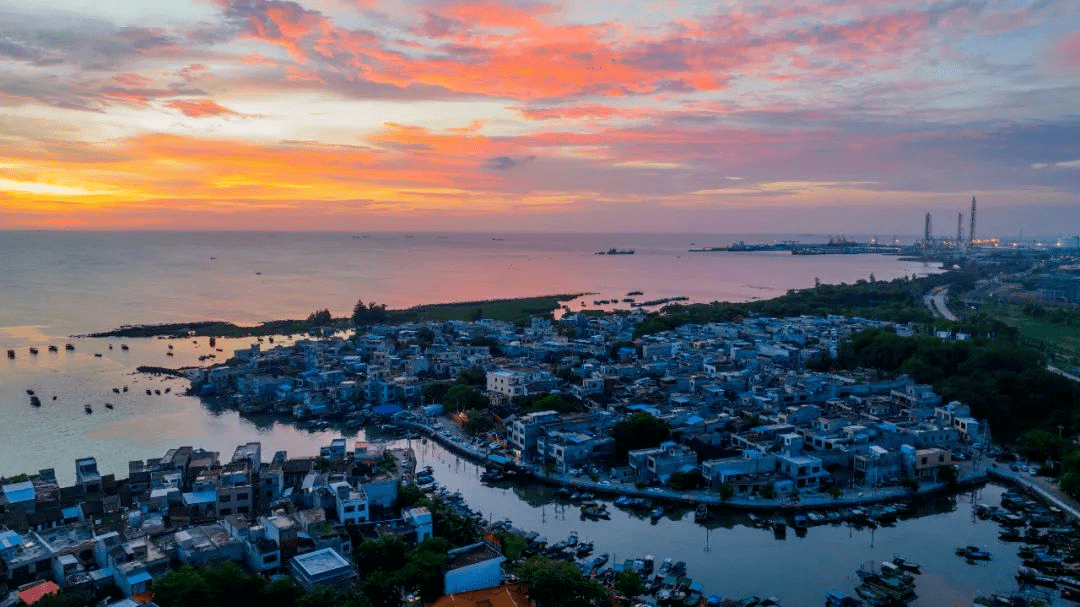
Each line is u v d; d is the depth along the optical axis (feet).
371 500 531.91
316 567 416.87
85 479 551.59
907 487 638.53
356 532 484.74
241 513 527.40
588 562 499.51
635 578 452.35
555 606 402.31
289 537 443.73
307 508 519.60
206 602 374.43
